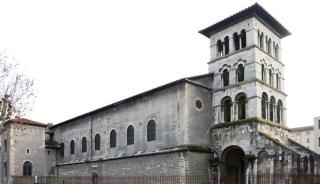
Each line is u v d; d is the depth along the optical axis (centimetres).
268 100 4047
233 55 4166
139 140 4450
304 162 3425
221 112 4156
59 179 4681
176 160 3875
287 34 4575
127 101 4731
